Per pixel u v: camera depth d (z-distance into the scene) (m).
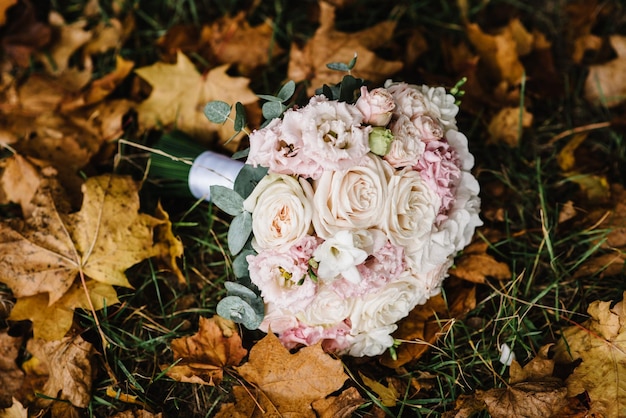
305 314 0.91
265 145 0.85
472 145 1.15
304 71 1.12
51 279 0.99
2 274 0.98
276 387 0.95
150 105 1.12
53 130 1.12
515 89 1.18
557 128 1.17
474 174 1.10
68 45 1.19
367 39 1.13
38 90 1.15
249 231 0.88
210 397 1.00
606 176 1.13
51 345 0.99
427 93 0.92
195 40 1.20
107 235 1.01
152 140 1.15
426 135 0.89
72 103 1.14
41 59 1.18
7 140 1.12
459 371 1.00
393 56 1.19
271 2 1.23
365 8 1.23
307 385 0.95
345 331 0.94
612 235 1.07
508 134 1.14
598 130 1.17
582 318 1.03
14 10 1.19
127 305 1.04
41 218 1.00
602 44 1.20
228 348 0.99
